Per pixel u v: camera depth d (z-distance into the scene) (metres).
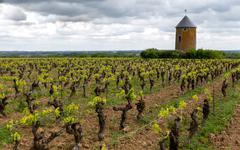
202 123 20.77
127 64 67.56
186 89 37.38
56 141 17.75
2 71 52.78
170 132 15.52
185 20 121.12
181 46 120.56
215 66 58.25
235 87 39.50
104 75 44.12
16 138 15.44
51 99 25.03
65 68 53.53
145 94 33.59
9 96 29.94
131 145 17.42
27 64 69.69
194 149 17.52
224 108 25.78
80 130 16.17
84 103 27.75
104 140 17.97
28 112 20.98
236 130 20.70
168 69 52.28
